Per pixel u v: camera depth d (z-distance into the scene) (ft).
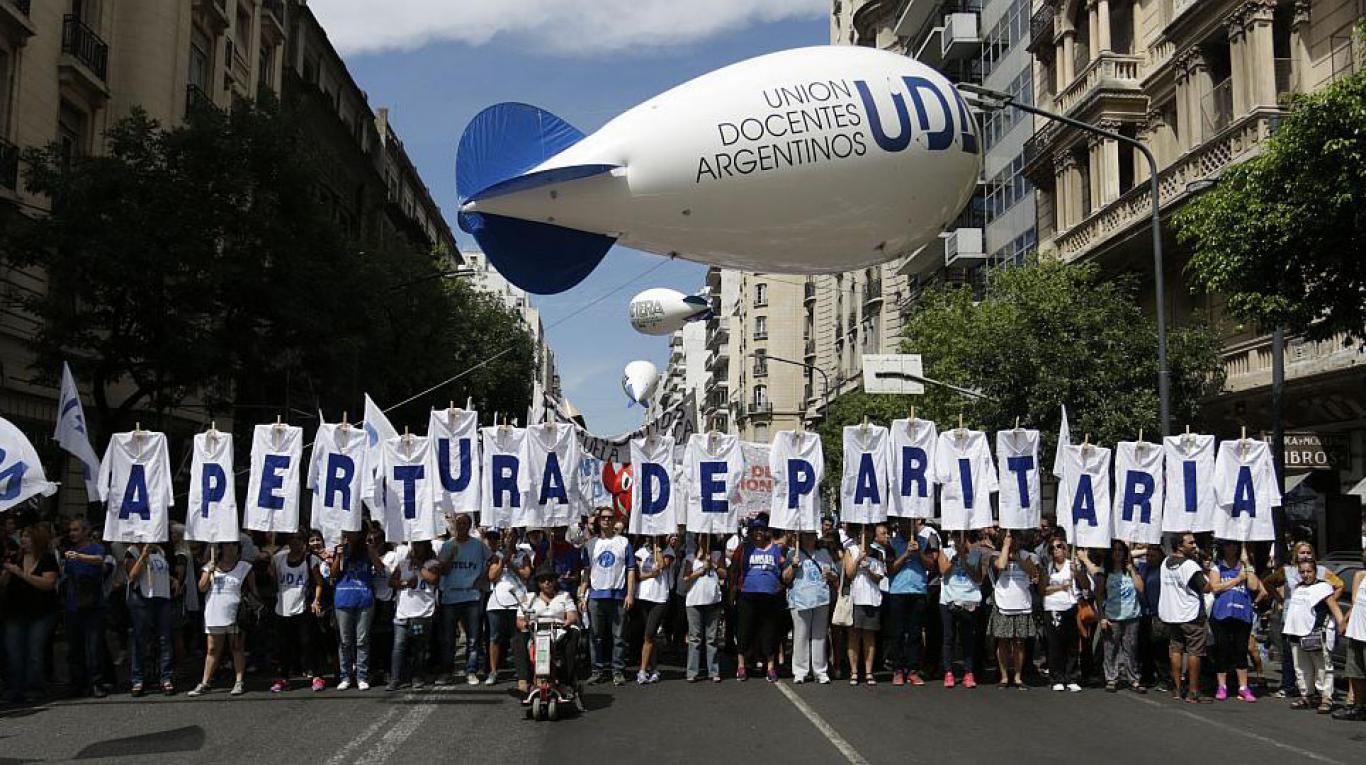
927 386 90.12
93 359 57.82
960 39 126.62
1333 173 37.22
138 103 80.38
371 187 159.33
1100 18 87.40
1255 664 44.06
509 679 40.29
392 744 28.37
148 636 39.88
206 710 33.65
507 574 39.01
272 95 61.67
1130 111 84.17
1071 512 39.75
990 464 40.19
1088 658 41.78
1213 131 72.59
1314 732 31.78
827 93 38.42
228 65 98.22
